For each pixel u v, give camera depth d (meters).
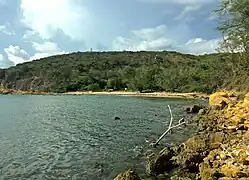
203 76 101.38
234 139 19.92
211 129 27.20
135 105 64.44
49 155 22.39
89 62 167.50
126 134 30.11
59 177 17.53
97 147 24.64
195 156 17.03
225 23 49.06
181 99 82.62
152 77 117.38
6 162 20.61
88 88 130.12
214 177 13.40
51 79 142.12
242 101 35.31
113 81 127.69
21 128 35.25
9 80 150.88
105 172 18.12
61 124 38.28
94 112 51.69
